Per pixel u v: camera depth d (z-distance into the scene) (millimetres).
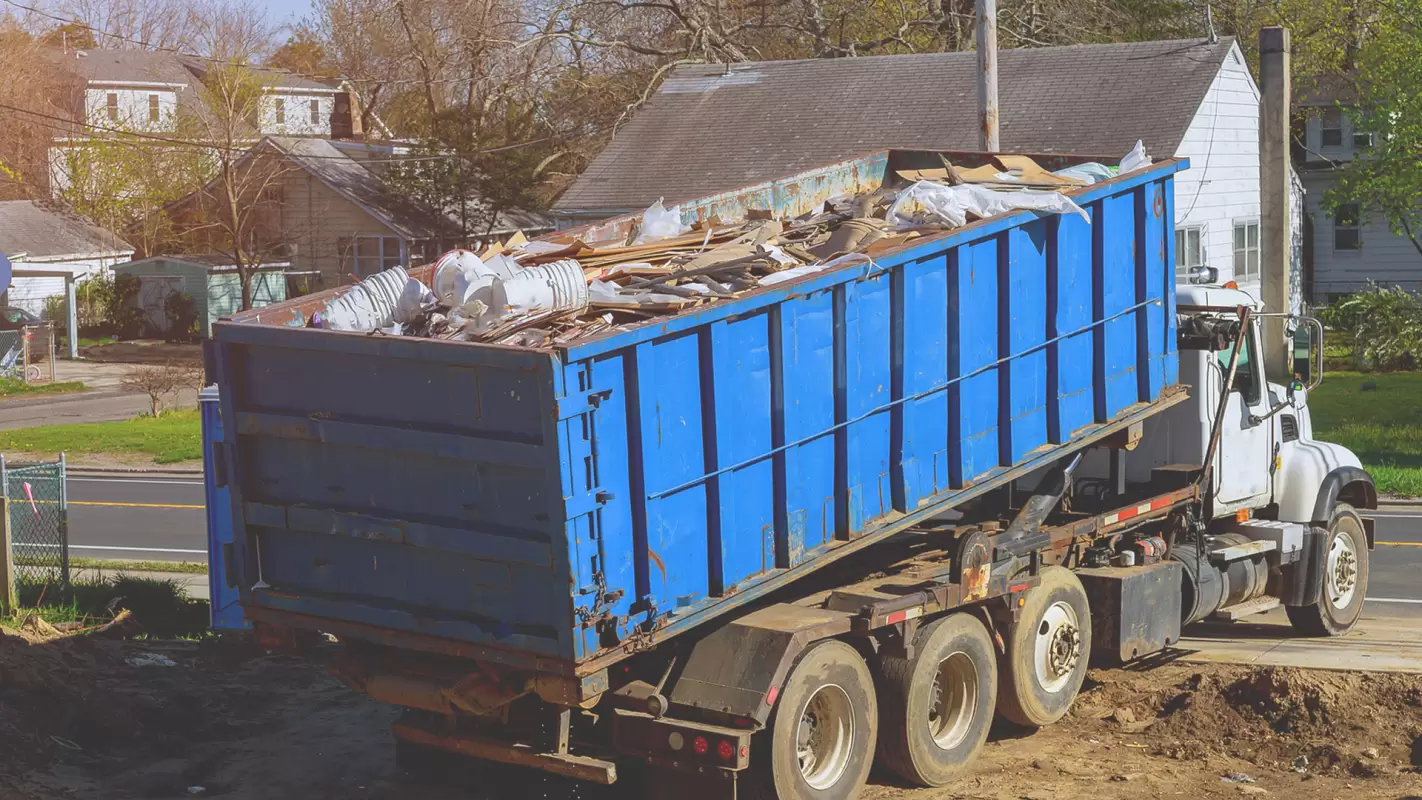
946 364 8359
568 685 6359
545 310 7043
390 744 8914
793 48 45875
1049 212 8836
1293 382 11609
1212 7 43375
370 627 6965
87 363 44344
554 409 6129
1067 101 29906
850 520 7699
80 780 7938
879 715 7898
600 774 6879
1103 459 10812
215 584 10773
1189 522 10539
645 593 6586
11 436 28844
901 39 40844
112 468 25250
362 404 6883
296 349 7023
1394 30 35250
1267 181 16531
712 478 6938
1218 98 31016
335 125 56875
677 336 6711
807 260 8188
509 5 46781
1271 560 11242
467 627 6609
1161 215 10156
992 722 9297
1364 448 22625
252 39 54438
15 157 67625
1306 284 44375
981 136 18781
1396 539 16188
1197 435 10672
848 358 7629
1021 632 8750
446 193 47969
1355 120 35969
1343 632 11719
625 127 34219
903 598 7719
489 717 7215
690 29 40656
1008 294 8719
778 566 7359
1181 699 9688
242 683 10180
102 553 17203
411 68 59000
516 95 48281
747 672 6961
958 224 8367
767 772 7004
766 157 31438
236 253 47750
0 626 10734
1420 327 34156
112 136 58688
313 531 7090
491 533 6473
